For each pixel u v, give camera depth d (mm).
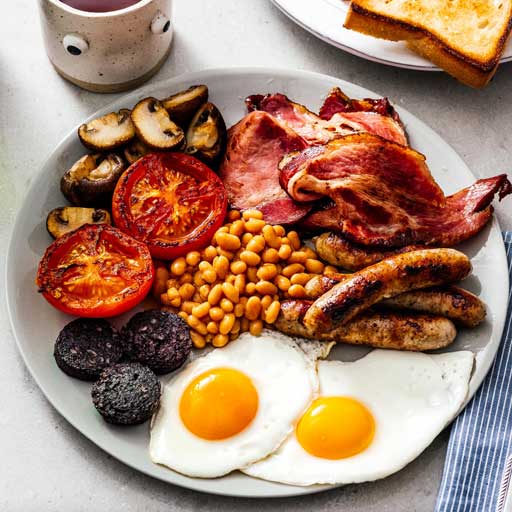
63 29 759
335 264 744
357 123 774
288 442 693
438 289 716
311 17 817
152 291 732
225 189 751
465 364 713
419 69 814
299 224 753
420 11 801
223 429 687
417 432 696
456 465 694
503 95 838
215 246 737
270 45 849
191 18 853
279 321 714
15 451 698
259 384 704
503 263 745
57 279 706
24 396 713
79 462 698
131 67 792
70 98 811
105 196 741
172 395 700
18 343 703
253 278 728
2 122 796
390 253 737
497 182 757
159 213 735
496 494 689
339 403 697
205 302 721
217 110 763
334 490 695
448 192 775
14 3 853
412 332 704
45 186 745
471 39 799
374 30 804
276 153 769
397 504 694
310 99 800
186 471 677
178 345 701
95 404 678
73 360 691
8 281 716
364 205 744
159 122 747
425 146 787
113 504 688
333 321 691
